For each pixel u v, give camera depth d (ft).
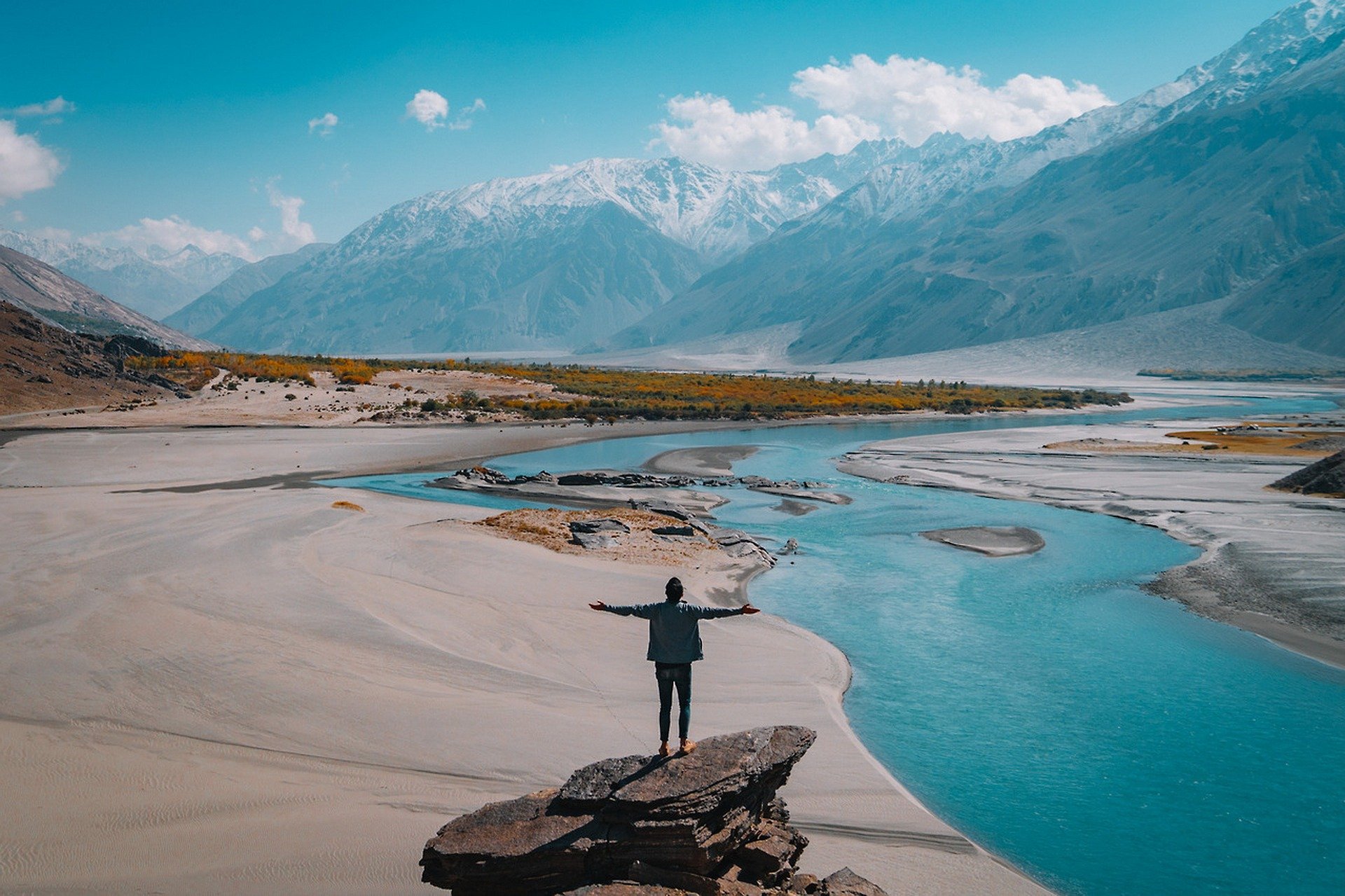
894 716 61.31
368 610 77.97
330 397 346.33
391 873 39.86
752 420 359.46
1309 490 155.94
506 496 164.55
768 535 130.72
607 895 29.81
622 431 300.81
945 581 101.81
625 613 35.70
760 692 63.77
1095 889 41.11
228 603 78.43
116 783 47.16
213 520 120.16
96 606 76.84
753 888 32.91
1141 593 95.86
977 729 59.16
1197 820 47.44
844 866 42.22
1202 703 63.67
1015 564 110.63
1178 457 219.61
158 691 59.21
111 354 377.71
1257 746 56.59
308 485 171.83
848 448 256.93
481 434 277.44
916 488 180.55
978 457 228.84
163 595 80.59
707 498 161.68
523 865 31.78
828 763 52.31
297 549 101.76
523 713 58.13
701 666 69.41
